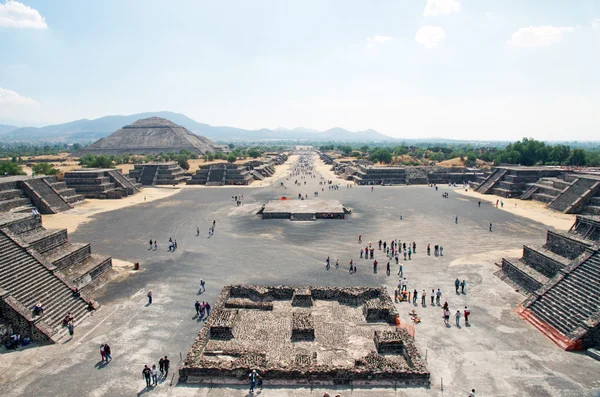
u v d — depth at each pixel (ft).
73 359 100.37
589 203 287.07
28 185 285.64
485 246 202.90
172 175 496.23
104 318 123.24
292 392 89.61
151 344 108.17
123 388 89.56
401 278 158.20
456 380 91.91
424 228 244.63
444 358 100.78
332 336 113.80
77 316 122.62
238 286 141.49
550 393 86.43
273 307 133.08
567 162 533.14
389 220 269.64
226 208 318.24
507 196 371.15
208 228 246.06
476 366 97.14
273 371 92.53
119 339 110.63
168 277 159.53
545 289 127.13
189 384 91.97
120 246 204.03
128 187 391.86
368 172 509.35
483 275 160.97
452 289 146.30
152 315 125.49
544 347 105.50
